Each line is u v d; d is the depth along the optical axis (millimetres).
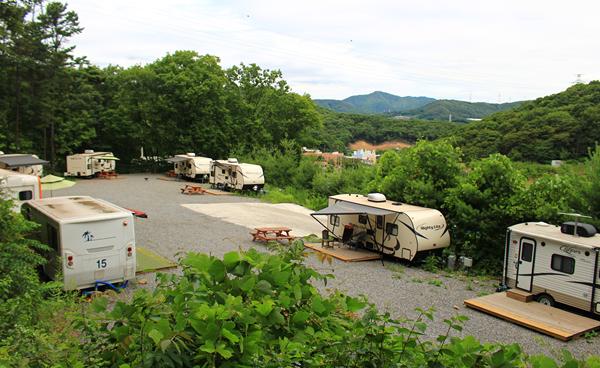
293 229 23219
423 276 16156
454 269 17250
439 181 19531
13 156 26266
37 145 44594
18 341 3812
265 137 55031
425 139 21500
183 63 50594
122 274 13000
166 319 2955
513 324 11969
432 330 11109
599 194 15109
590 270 12398
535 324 11641
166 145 50844
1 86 40406
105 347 3158
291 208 30438
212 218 25406
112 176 45812
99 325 3287
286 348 3094
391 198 20656
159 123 49781
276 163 42000
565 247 12859
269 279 3541
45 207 13594
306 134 60062
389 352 3236
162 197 32906
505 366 2998
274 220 25672
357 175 33188
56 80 42594
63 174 46312
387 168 22781
